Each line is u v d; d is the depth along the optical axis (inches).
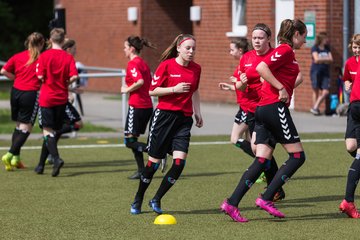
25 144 1531.7
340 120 1831.9
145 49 2541.8
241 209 927.0
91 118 1945.1
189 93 887.7
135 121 1136.8
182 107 885.2
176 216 890.1
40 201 983.6
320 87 1913.1
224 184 1093.1
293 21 850.8
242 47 1093.8
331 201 970.7
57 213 911.0
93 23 2778.1
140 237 791.7
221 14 2255.2
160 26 2554.1
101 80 2763.3
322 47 1902.1
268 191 855.7
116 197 1007.0
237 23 2224.4
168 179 884.6
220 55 2267.5
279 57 836.6
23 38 4079.7
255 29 961.5
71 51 1257.4
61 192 1043.3
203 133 1663.4
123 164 1282.0
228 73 2241.6
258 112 854.5
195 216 888.9
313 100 1936.5
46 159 1240.8
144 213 908.6
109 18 2694.4
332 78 1939.0
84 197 1007.6
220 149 1443.2
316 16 1946.4
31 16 4094.5
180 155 882.8
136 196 905.5
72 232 817.5
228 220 867.4
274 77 835.4
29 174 1192.2
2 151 1440.7
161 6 2551.7
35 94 1219.2
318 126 1736.0
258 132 861.2
